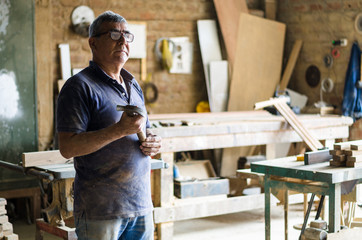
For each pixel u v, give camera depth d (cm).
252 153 680
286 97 575
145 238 271
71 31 615
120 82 277
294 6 702
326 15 654
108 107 260
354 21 617
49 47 591
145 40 656
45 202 566
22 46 552
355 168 331
